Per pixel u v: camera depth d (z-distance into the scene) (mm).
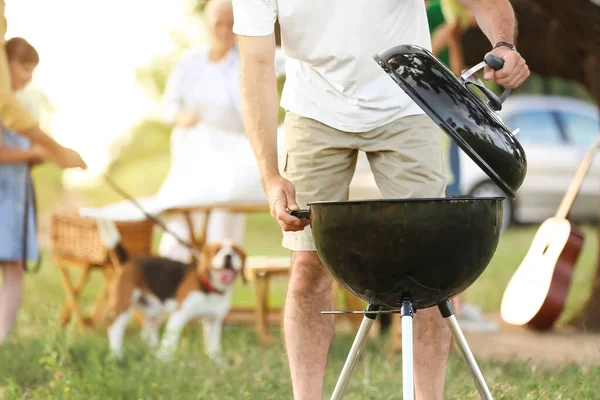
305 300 3785
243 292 10602
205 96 7578
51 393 5094
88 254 7254
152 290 6660
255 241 16219
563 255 7359
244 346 6688
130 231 7629
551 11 7480
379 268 2885
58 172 22062
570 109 15758
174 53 20562
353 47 3594
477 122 2906
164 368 5715
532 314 7250
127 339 7168
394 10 3602
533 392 4629
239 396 4945
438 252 2840
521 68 3180
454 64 7211
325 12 3576
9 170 6672
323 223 2959
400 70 2957
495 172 2908
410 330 2922
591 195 15305
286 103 3840
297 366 3785
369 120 3660
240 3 3613
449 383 5016
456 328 3115
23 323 8039
